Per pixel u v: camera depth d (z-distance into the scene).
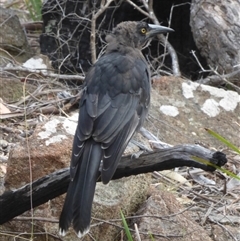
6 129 12.52
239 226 10.17
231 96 13.15
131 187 9.62
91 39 14.27
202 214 10.35
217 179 11.56
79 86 14.51
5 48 16.09
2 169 11.05
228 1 14.28
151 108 12.70
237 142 12.66
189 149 8.02
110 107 8.63
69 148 9.38
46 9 16.56
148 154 8.19
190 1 15.94
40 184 8.45
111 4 16.11
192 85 13.14
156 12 16.20
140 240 9.05
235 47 14.12
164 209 9.62
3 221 8.75
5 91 13.89
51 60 16.47
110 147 8.13
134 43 10.05
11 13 16.34
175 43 16.17
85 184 7.82
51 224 9.32
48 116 12.85
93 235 9.36
